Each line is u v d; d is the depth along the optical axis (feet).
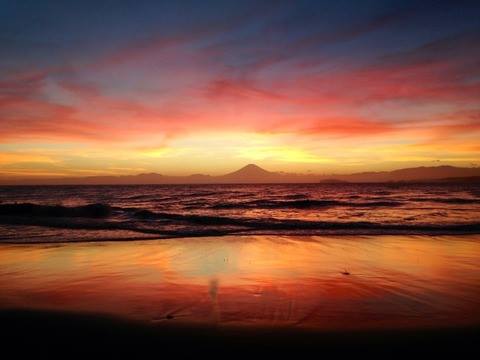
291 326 15.89
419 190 221.66
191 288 22.06
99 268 27.53
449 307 18.65
